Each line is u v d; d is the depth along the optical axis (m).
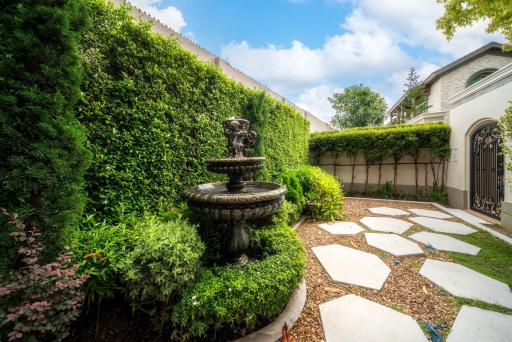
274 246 2.26
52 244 1.46
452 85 10.29
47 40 1.48
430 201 7.02
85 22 1.65
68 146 1.51
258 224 2.96
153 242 1.58
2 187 1.33
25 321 1.10
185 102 2.97
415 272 2.59
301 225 4.53
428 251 3.19
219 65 5.45
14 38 1.35
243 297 1.52
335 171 9.00
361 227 4.37
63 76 1.53
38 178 1.37
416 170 7.41
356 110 17.97
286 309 1.90
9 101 1.30
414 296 2.15
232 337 1.60
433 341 1.60
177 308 1.46
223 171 2.19
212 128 3.47
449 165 6.66
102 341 1.56
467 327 1.74
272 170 5.47
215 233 2.74
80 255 1.50
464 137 5.80
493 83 4.60
